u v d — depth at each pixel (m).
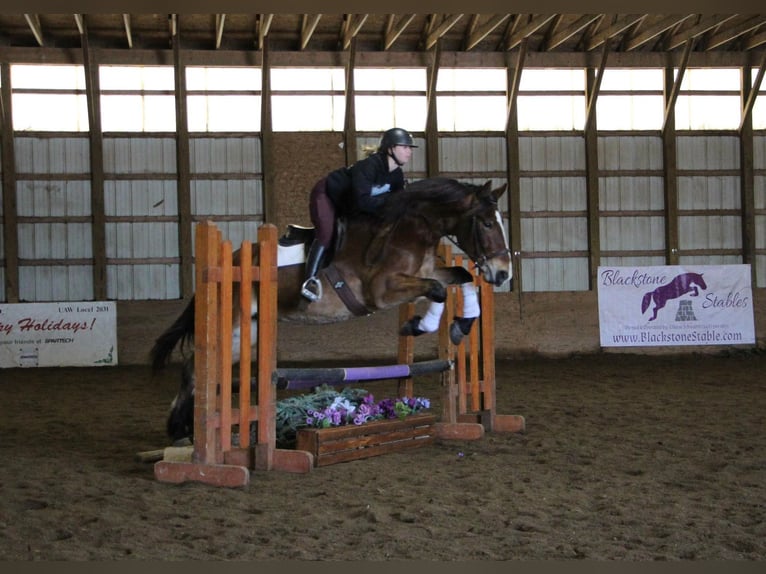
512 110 15.65
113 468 5.86
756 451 6.43
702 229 16.44
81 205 15.22
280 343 15.38
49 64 14.77
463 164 15.82
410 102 15.64
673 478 5.52
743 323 15.73
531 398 9.93
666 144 16.11
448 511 4.63
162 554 3.85
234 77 15.28
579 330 15.98
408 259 5.80
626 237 16.34
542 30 15.47
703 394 10.16
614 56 15.78
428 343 15.66
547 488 5.23
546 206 16.14
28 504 4.80
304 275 5.88
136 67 15.04
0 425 8.03
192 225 15.41
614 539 4.13
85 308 14.73
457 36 15.59
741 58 15.98
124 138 15.19
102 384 11.97
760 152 16.41
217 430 5.50
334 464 5.93
